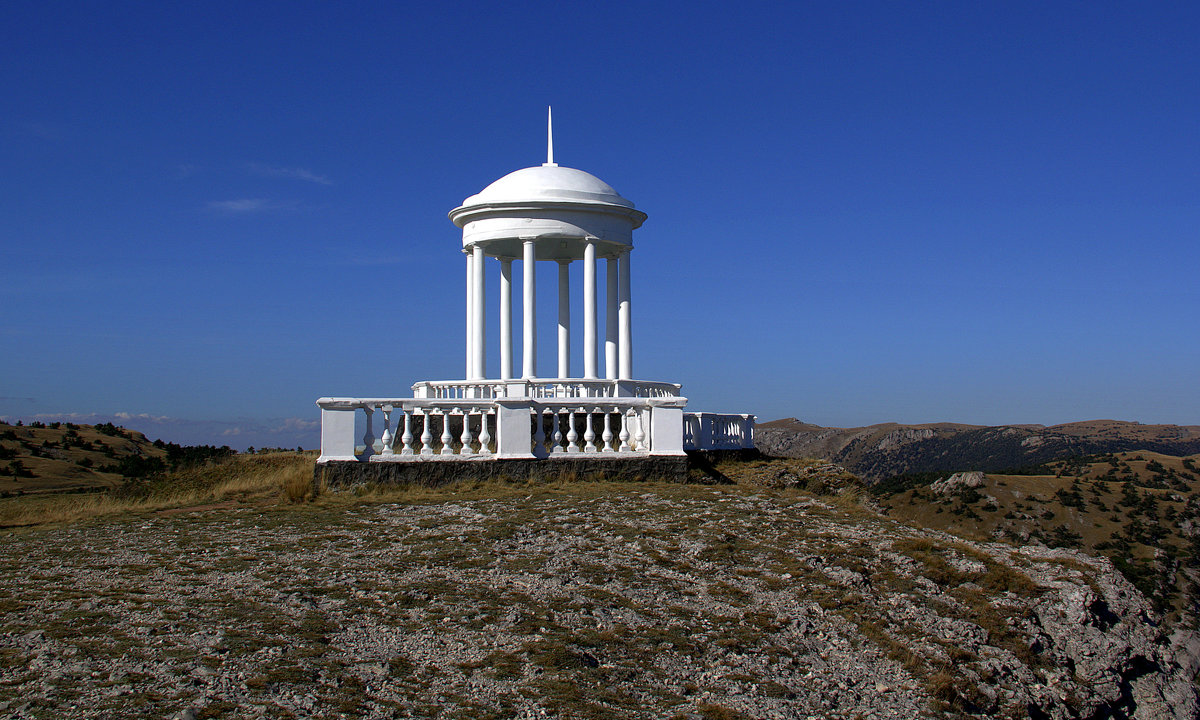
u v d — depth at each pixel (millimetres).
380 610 12086
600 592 13133
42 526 17969
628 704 9898
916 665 11930
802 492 21891
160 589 12781
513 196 27250
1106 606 14750
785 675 11203
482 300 28125
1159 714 12969
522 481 20984
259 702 9195
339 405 20703
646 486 20609
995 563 15562
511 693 9844
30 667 9836
